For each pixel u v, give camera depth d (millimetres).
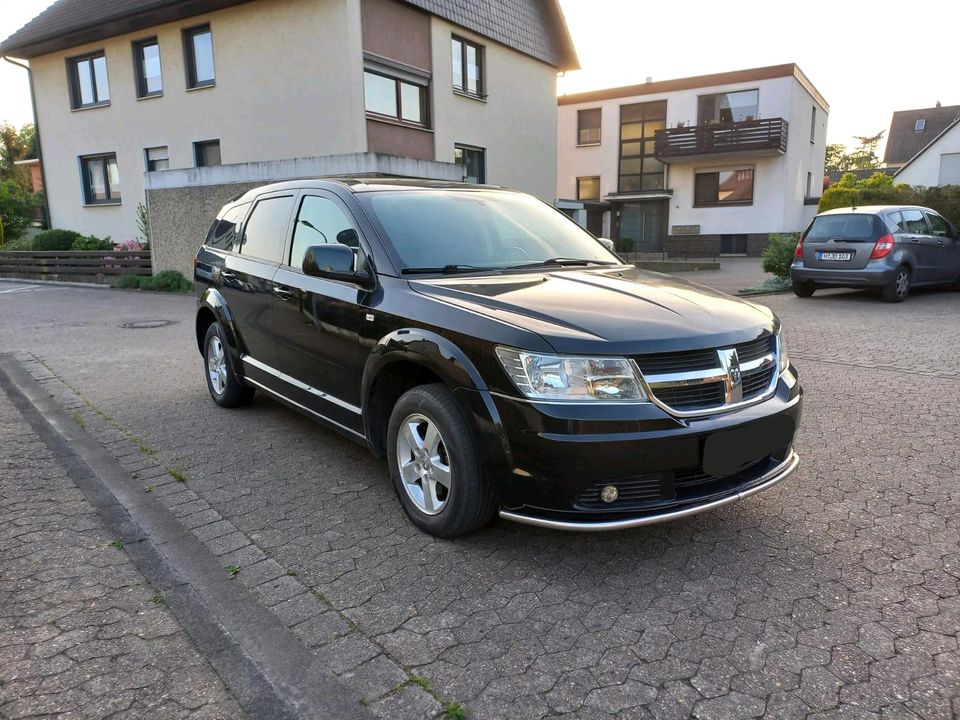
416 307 3373
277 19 16297
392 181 4539
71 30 19062
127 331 9789
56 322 10672
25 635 2629
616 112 30344
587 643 2570
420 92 17906
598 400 2816
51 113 21703
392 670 2432
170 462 4492
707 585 2961
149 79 19375
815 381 6395
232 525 3578
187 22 17844
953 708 2219
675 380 2910
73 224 22203
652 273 4180
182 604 2852
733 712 2215
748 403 3113
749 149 26094
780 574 3047
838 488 3979
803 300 12281
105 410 5707
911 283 11930
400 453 3500
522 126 21984
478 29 19266
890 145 56031
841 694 2289
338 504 3818
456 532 3268
